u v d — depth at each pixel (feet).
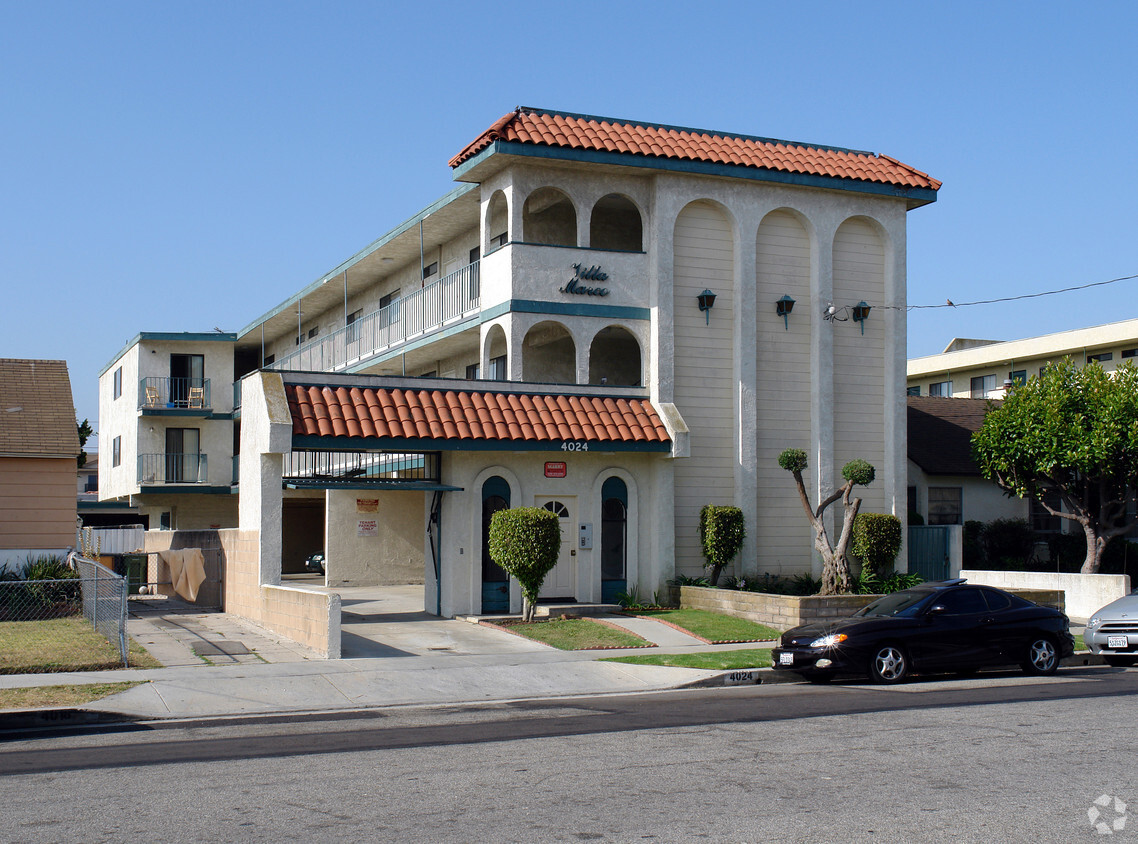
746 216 86.07
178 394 145.79
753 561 84.28
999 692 49.14
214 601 79.82
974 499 109.60
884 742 35.88
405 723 41.63
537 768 32.07
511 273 80.23
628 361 95.04
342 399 71.87
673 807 27.32
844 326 89.92
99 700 44.88
